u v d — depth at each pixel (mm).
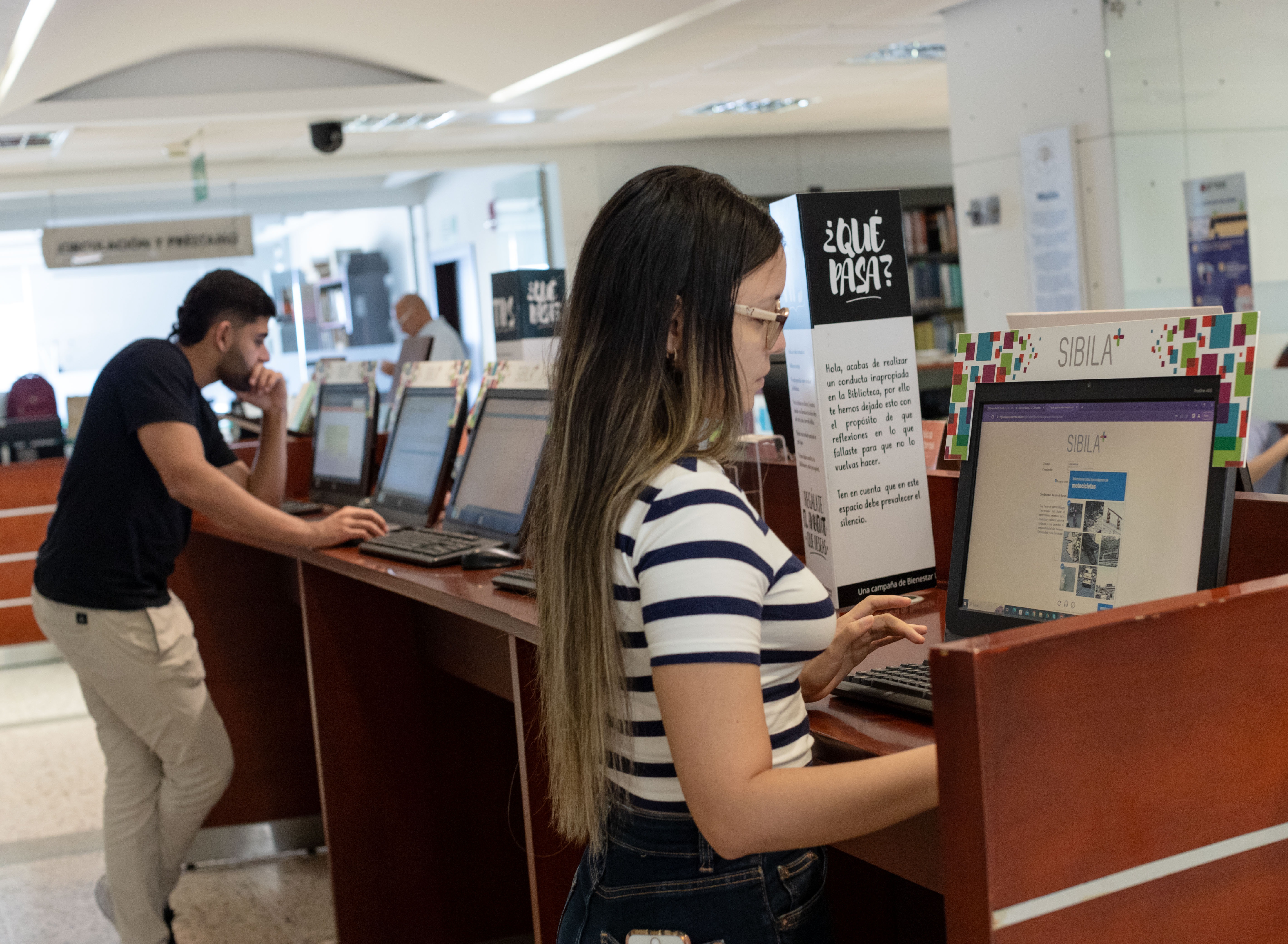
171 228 7906
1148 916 939
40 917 3307
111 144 7430
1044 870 886
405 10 5945
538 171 9312
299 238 10977
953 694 873
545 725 1279
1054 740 888
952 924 899
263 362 3260
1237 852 982
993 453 1521
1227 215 5289
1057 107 5434
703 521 1032
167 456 2709
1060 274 5488
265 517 2738
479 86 6965
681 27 5840
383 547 2629
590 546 1099
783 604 1104
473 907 2994
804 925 1178
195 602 3650
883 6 5703
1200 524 1256
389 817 2900
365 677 2869
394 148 8625
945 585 2023
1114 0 5125
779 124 9094
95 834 3967
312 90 6836
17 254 9594
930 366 8750
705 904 1143
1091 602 1359
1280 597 1002
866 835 1272
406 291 11195
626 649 1104
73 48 5625
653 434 1098
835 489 1901
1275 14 5219
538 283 3492
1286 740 1004
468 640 2709
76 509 2764
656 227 1110
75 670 2850
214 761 2949
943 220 9844
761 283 1172
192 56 6629
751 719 999
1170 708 944
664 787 1135
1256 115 5277
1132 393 1351
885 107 8742
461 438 3111
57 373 9844
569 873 1891
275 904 3354
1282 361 5090
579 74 6715
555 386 1191
